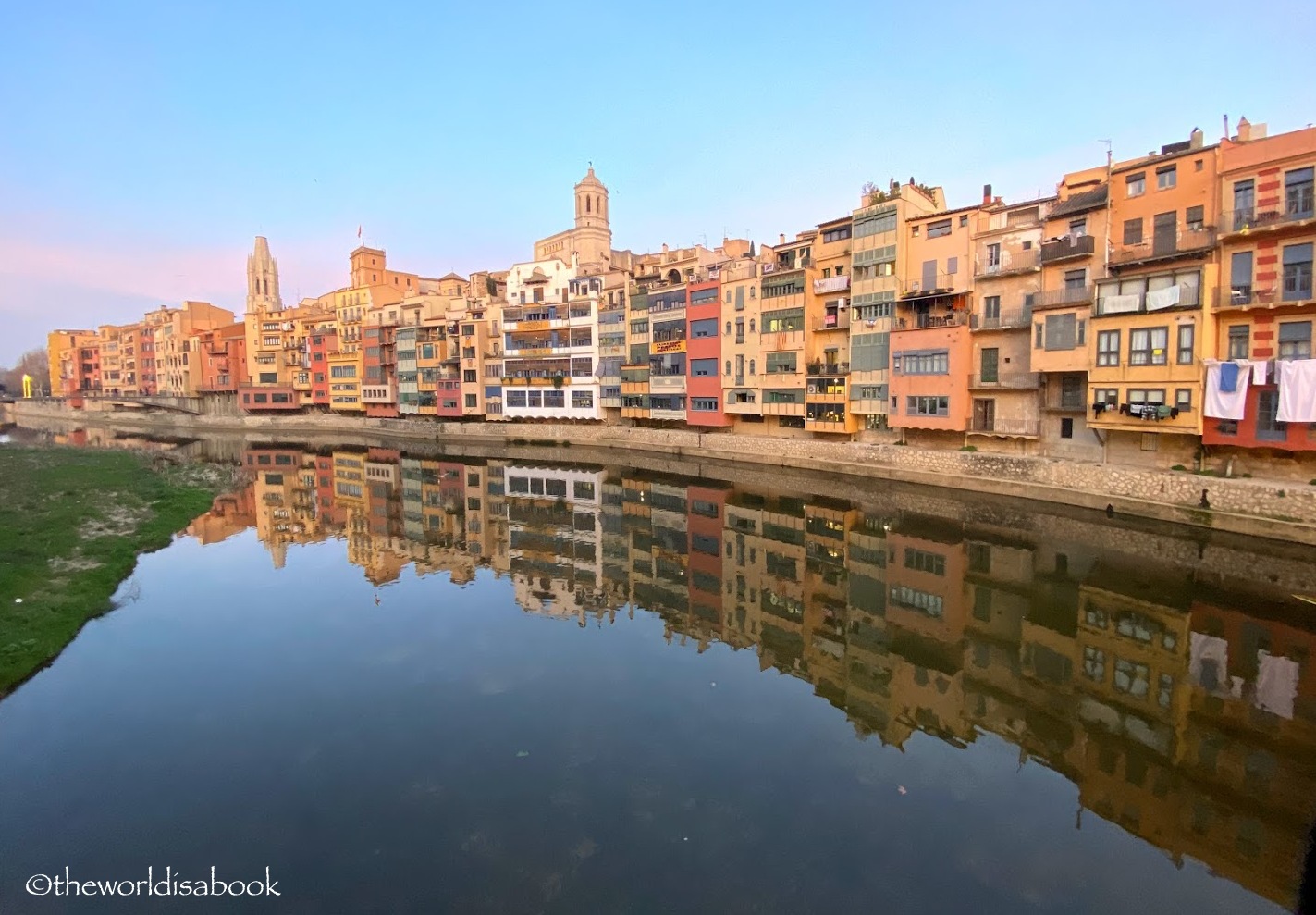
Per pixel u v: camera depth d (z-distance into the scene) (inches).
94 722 609.9
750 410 2209.6
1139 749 566.6
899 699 665.0
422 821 469.7
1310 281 1095.0
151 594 984.9
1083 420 1450.5
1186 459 1272.1
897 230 1777.8
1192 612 848.3
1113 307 1301.7
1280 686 671.1
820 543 1229.7
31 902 391.9
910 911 386.3
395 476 2176.4
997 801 496.4
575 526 1455.5
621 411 2753.4
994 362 1614.2
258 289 5915.4
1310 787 510.0
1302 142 1104.8
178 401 4621.1
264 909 386.6
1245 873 418.0
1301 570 963.3
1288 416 1091.3
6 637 753.6
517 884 408.5
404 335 3513.8
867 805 490.9
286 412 4254.4
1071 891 403.9
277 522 1530.5
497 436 3075.8
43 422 4995.1
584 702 655.1
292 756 554.6
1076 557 1074.7
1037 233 1540.4
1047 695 668.7
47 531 1192.8
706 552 1212.5
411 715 626.5
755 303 2186.3
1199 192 1255.5
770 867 424.5
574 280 2957.7
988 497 1510.8
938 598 946.1
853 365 1904.5
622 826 463.2
